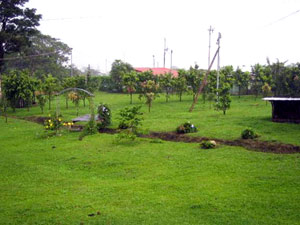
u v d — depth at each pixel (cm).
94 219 723
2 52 3691
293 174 948
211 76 3144
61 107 3238
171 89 3841
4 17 3588
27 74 3359
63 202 838
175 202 796
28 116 2795
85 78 3291
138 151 1385
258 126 1680
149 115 2394
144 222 694
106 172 1124
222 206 754
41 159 1350
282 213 703
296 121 1703
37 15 3681
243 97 3375
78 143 1641
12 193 944
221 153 1258
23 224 719
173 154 1296
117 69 4878
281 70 3192
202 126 1808
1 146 1655
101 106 2088
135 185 948
